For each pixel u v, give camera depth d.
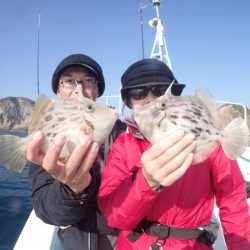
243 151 0.58
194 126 0.56
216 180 0.71
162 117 0.55
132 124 0.69
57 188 0.60
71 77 0.96
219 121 0.60
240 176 0.74
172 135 0.47
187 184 0.66
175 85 0.76
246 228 0.69
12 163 0.57
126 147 0.69
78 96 0.57
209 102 0.60
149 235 0.67
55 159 0.50
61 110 0.56
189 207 0.66
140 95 0.74
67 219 0.61
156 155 0.48
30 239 0.95
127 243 0.69
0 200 2.59
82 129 0.55
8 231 1.79
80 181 0.54
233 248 0.69
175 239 0.66
